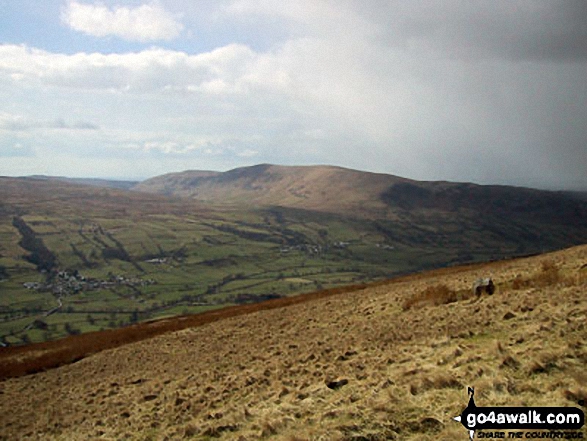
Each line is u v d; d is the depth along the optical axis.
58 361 41.09
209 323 46.41
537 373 10.37
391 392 11.03
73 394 25.20
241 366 20.98
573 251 40.06
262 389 15.76
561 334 12.70
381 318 26.11
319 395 13.00
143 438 13.53
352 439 8.98
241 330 35.53
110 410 18.91
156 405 17.61
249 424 12.05
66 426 18.34
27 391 29.67
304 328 29.27
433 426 9.00
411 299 28.83
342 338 22.05
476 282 26.20
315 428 10.11
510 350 12.50
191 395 17.70
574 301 16.42
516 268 36.44
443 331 17.33
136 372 27.56
